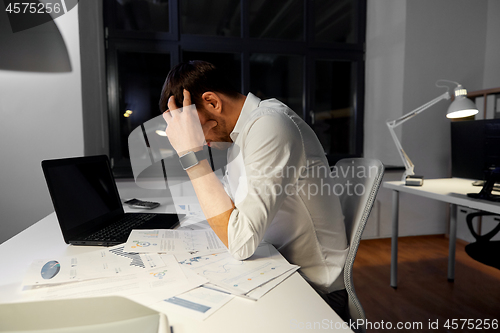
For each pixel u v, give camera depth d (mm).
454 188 1856
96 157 1032
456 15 2814
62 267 618
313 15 2854
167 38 2576
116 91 2504
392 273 1915
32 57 1877
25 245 784
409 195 2879
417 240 2814
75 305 366
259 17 3119
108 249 737
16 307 358
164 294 516
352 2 3113
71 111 1943
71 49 1928
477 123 1951
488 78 2871
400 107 2771
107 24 2455
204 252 713
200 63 758
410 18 2709
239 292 521
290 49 2842
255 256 698
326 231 780
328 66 3338
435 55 2799
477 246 1486
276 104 785
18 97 1870
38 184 1917
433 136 2855
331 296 806
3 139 1864
